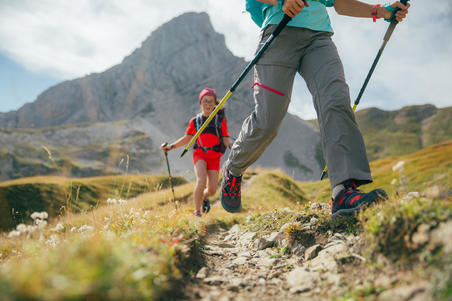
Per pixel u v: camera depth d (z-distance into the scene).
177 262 2.23
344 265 2.21
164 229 2.85
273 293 2.09
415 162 25.69
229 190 3.94
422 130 151.62
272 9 3.26
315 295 1.97
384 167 17.45
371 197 2.72
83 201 16.97
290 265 2.62
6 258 3.08
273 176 16.98
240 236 4.00
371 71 3.38
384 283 1.83
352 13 3.46
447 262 1.61
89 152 134.75
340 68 3.07
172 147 5.20
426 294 1.53
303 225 3.13
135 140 148.12
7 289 1.25
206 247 3.28
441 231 1.78
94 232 2.85
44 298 1.25
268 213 4.46
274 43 3.14
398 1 3.26
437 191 2.10
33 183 24.88
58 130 153.62
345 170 2.88
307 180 144.62
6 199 22.39
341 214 2.91
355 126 2.96
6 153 119.50
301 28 3.12
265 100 3.20
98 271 1.40
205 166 5.27
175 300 1.88
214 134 5.21
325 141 2.99
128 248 1.82
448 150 29.97
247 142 3.45
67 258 1.54
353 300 1.74
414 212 2.02
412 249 1.89
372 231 2.17
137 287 1.57
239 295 2.07
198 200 5.15
